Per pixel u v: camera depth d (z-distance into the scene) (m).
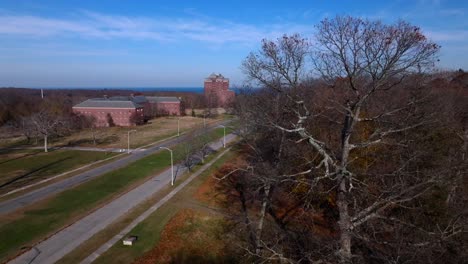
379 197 14.00
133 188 39.91
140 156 58.56
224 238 27.66
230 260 24.53
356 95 13.11
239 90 29.69
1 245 25.28
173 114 135.12
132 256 24.66
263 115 17.30
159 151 62.62
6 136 84.75
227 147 62.06
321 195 21.52
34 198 36.19
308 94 16.92
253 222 27.05
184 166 49.66
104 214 31.84
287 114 17.34
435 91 21.95
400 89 15.90
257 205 32.41
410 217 15.91
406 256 12.42
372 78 12.50
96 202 35.00
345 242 13.39
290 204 29.36
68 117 95.38
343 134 14.15
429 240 13.02
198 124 103.50
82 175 45.91
